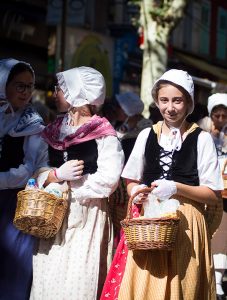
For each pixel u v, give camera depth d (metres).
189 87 4.23
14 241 4.81
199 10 24.69
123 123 7.54
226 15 26.91
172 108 4.24
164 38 13.39
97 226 4.54
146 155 4.38
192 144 4.29
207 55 25.12
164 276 4.10
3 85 4.89
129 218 4.07
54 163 4.71
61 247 4.48
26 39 16.97
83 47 17.89
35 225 4.36
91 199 4.54
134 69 20.16
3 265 4.81
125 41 19.31
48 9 16.33
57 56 17.17
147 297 4.08
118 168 4.54
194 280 4.13
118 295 4.11
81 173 4.52
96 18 18.77
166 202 4.11
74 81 4.64
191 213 4.20
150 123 6.76
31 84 5.00
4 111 4.92
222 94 6.86
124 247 4.29
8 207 4.87
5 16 16.38
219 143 6.81
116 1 19.31
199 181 4.29
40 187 4.60
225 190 5.97
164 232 3.89
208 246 4.30
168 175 4.29
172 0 13.36
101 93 4.68
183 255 4.12
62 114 4.79
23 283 4.77
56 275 4.43
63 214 4.41
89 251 4.46
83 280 4.40
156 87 4.32
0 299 4.79
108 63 19.06
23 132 4.82
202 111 7.65
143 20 13.53
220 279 6.71
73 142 4.60
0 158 4.89
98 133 4.57
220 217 4.41
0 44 16.42
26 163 4.83
